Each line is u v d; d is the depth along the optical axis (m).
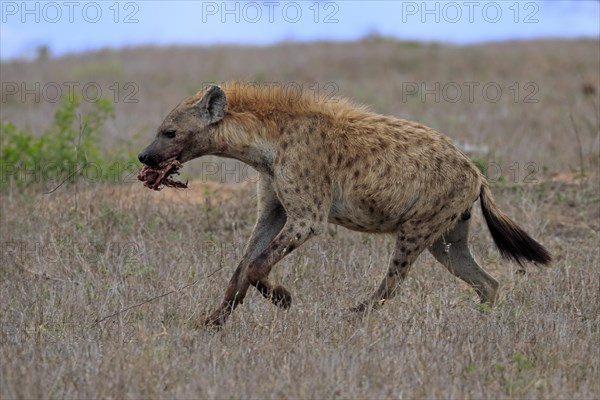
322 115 19.25
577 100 46.03
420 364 15.73
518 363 15.94
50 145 29.56
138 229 24.19
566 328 17.48
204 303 19.19
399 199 19.17
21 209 25.94
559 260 22.77
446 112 42.62
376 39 83.94
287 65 67.00
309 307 18.62
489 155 31.62
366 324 17.34
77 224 23.73
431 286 20.44
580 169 29.59
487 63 64.94
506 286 21.03
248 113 19.17
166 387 14.98
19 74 66.19
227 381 14.80
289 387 14.73
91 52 80.50
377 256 22.33
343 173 19.12
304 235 18.72
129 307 18.23
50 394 14.53
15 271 21.64
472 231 24.56
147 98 51.38
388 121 19.69
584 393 14.83
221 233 24.86
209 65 67.62
